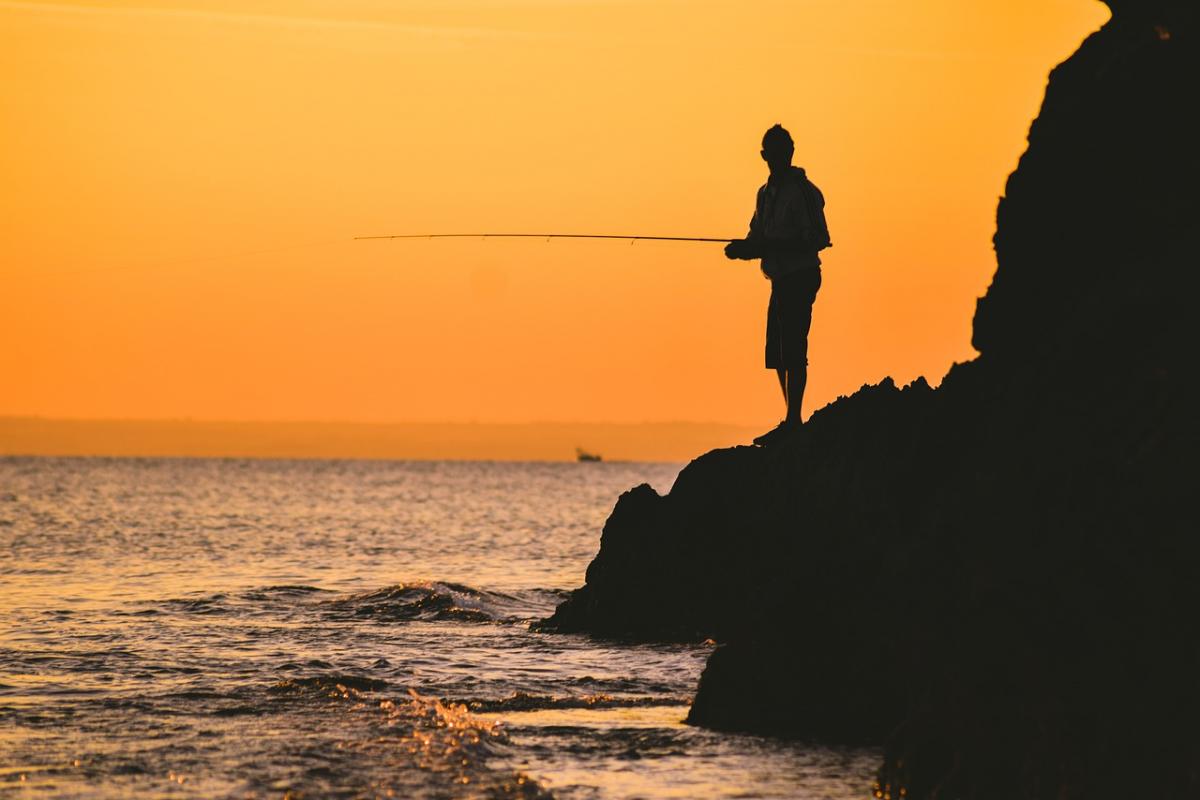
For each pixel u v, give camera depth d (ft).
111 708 83.20
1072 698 53.98
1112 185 64.39
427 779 63.72
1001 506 61.26
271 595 162.81
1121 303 60.08
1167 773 50.11
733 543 122.83
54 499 535.60
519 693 90.43
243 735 73.82
